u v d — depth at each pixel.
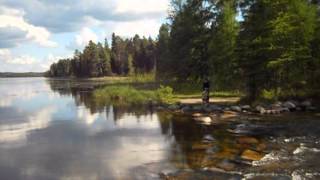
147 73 117.19
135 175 15.17
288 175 14.73
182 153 18.59
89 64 173.50
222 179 14.25
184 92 56.06
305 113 31.92
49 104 47.06
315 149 19.03
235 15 47.12
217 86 47.78
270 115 30.98
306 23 36.50
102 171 15.89
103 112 36.62
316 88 36.94
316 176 14.61
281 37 35.66
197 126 26.48
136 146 20.55
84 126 28.08
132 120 30.39
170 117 31.31
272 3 36.12
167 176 14.79
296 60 35.91
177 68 60.34
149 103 43.53
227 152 18.53
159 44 88.19
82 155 18.81
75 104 45.94
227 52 44.72
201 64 55.06
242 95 44.62
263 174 14.85
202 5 56.03
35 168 16.61
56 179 14.98
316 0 42.62
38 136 24.28
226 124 26.98
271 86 37.34
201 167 15.95
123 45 170.50
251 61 36.50
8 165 17.16
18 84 128.00
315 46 37.41
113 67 168.75
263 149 19.20
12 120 32.31
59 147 20.81
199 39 54.56
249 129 24.77
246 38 37.06
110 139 22.70
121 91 54.44
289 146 19.84
